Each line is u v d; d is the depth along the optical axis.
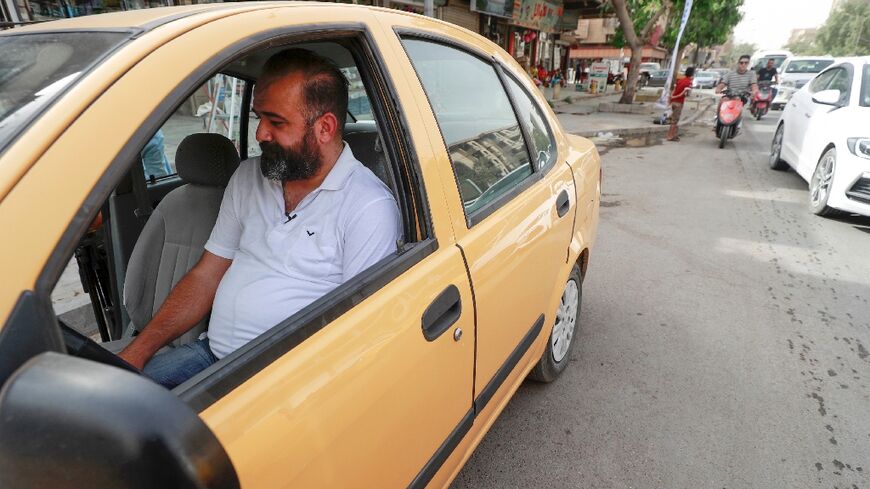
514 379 2.00
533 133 2.23
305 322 1.02
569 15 22.08
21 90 0.88
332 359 1.03
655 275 3.96
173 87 0.87
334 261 1.35
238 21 1.02
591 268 4.09
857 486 2.04
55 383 0.56
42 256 0.69
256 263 1.40
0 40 1.14
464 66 1.78
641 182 6.89
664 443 2.27
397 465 1.24
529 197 1.93
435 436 1.40
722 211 5.57
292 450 0.92
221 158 1.89
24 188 0.72
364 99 1.93
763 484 2.05
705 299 3.58
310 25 1.14
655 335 3.13
